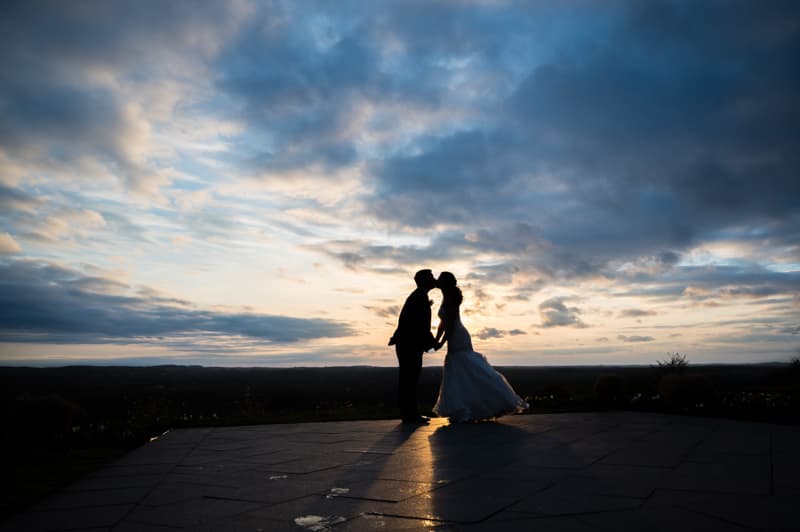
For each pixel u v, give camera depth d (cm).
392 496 346
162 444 648
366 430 736
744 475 386
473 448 541
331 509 319
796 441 555
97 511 330
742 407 895
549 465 439
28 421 705
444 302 824
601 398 1106
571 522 277
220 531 281
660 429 677
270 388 4400
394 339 841
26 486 421
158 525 295
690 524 269
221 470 461
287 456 528
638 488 350
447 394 799
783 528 261
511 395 777
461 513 300
